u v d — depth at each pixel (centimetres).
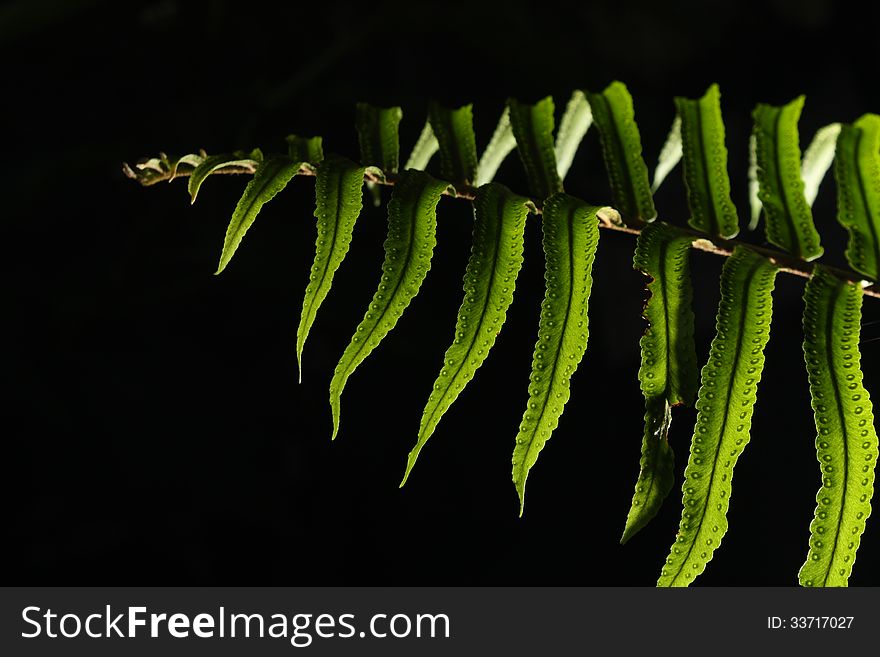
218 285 326
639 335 457
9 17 276
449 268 328
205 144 305
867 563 363
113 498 308
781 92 561
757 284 89
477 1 321
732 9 545
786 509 401
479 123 350
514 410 381
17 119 396
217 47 344
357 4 375
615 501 398
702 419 81
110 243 329
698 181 107
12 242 321
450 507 369
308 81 306
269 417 341
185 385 328
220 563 324
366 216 312
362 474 356
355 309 310
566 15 498
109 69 394
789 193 104
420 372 358
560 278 88
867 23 552
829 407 82
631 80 518
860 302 88
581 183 425
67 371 312
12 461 303
